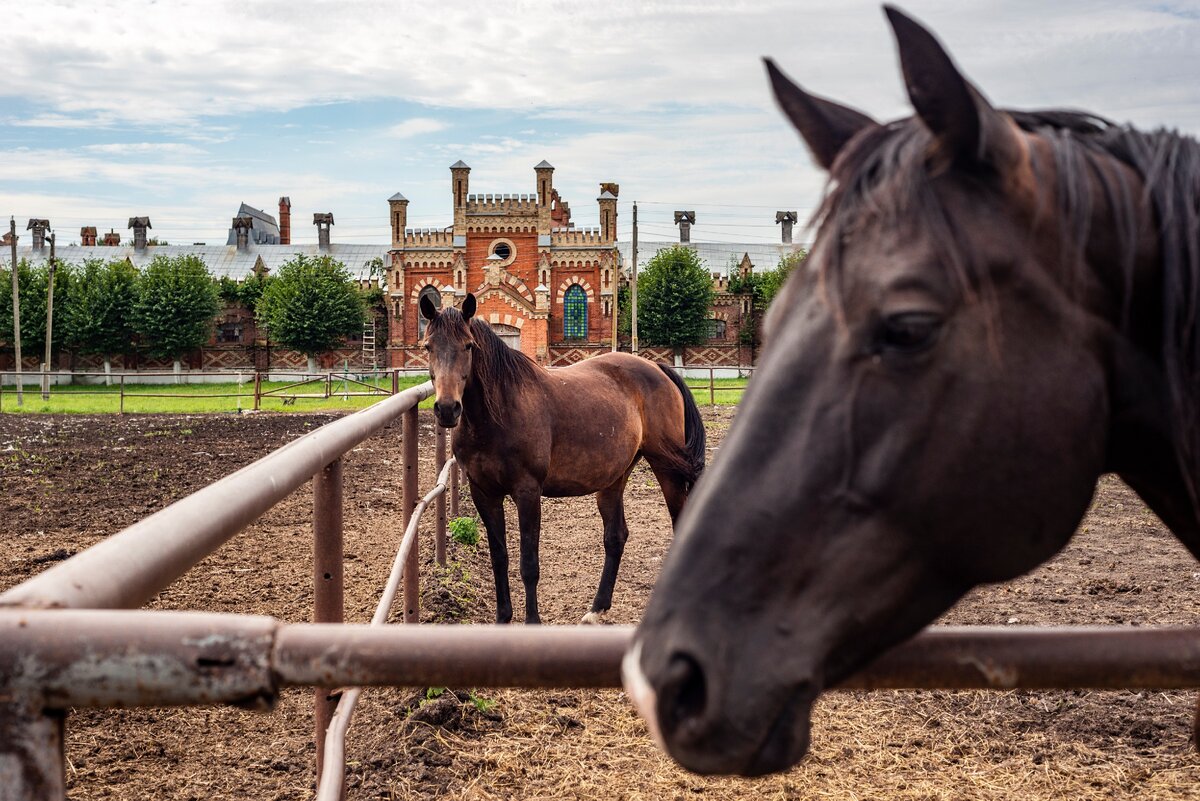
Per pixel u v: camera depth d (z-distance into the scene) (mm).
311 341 44562
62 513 8109
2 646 903
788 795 3146
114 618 948
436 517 6117
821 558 1037
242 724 3707
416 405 4270
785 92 1311
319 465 1991
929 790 3174
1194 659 1112
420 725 3580
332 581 2217
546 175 44000
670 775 3301
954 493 1029
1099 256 1104
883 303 1028
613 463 5465
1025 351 1044
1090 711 3799
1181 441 1128
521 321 39562
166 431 15617
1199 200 1119
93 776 3221
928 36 1017
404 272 45062
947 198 1066
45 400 25828
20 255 61688
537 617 5031
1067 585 5691
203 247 63188
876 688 1164
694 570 1037
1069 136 1187
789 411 1070
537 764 3385
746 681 996
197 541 1235
